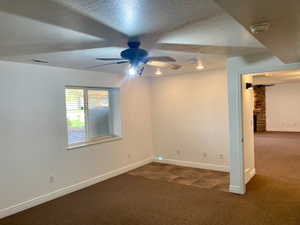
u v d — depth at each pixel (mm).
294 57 2711
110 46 2582
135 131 5391
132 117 5312
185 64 4047
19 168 3318
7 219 3066
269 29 1653
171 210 3170
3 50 2646
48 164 3672
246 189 3766
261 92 10391
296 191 3627
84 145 4219
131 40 2361
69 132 4211
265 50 3016
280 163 5230
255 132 10102
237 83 3502
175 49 2838
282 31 1698
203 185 4078
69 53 2871
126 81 5129
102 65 3730
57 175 3791
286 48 2256
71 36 2205
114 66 3916
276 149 6672
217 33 2209
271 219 2814
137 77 5434
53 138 3744
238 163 3602
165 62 2660
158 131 5793
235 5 1234
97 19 1783
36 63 3438
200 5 1591
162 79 5625
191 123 5254
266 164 5172
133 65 2543
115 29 2027
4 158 3160
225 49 2924
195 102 5156
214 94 4887
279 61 3152
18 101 3314
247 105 4012
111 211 3207
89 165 4312
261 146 7148
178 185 4129
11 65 3246
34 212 3248
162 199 3549
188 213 3062
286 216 2869
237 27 2031
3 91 3154
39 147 3559
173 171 5012
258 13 1354
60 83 3854
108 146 4707
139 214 3090
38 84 3555
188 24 1948
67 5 1547
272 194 3539
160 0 1489
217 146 4930
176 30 2090
